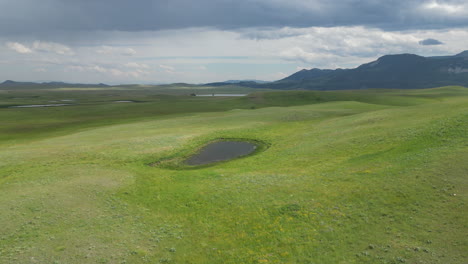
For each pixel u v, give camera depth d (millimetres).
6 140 65562
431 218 18266
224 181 31297
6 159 42344
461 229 16656
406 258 15227
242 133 60719
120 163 42156
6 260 17281
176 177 34875
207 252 18203
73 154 45438
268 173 33250
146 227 21781
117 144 51500
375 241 17141
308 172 31344
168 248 18766
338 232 18703
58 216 23531
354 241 17516
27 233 20656
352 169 29516
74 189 29969
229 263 16953
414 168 25609
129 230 21234
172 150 49156
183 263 17188
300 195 24859
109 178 34281
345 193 23766
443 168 24219
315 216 21031
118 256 17750
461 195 19859
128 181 33312
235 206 24312
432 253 15250
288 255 17062
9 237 20094
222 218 22578
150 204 26391
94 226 21859
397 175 25016
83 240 19641
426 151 29438
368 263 15359
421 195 21016
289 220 21031
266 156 43594
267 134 59156
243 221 21734
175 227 21703
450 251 15164
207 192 28141
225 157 46688
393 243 16641
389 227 18234
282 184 28062
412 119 46656
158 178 34719
